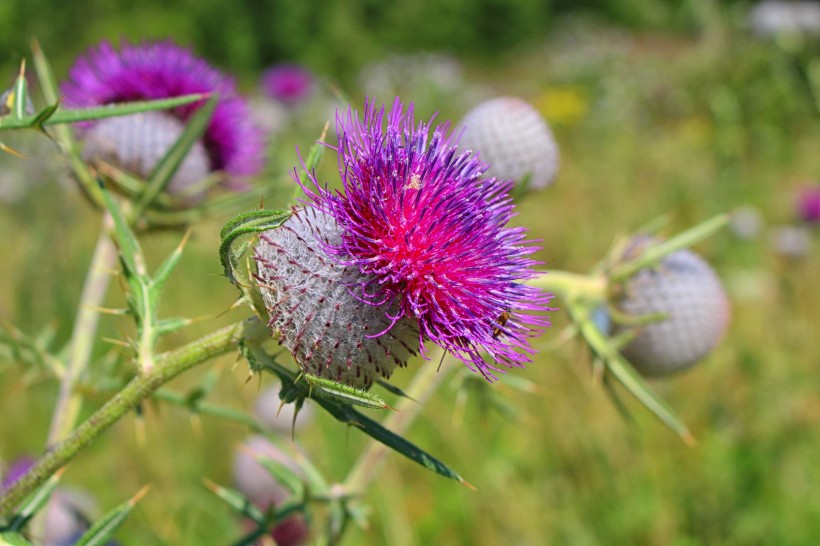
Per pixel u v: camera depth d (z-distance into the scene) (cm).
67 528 37
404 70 184
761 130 131
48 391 58
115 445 55
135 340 25
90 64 38
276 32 281
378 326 24
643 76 172
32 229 64
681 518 56
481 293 25
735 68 149
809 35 143
